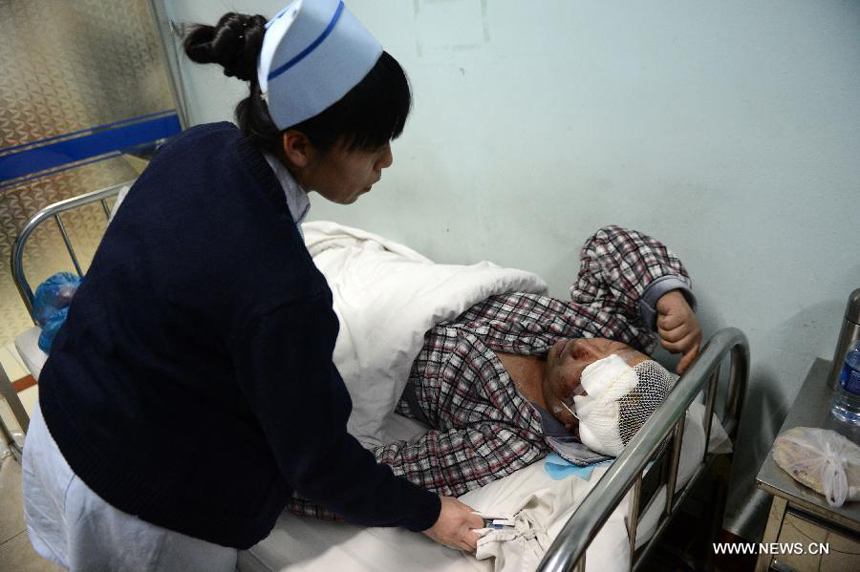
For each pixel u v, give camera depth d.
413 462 1.11
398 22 1.51
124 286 0.68
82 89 2.02
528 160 1.46
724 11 1.06
